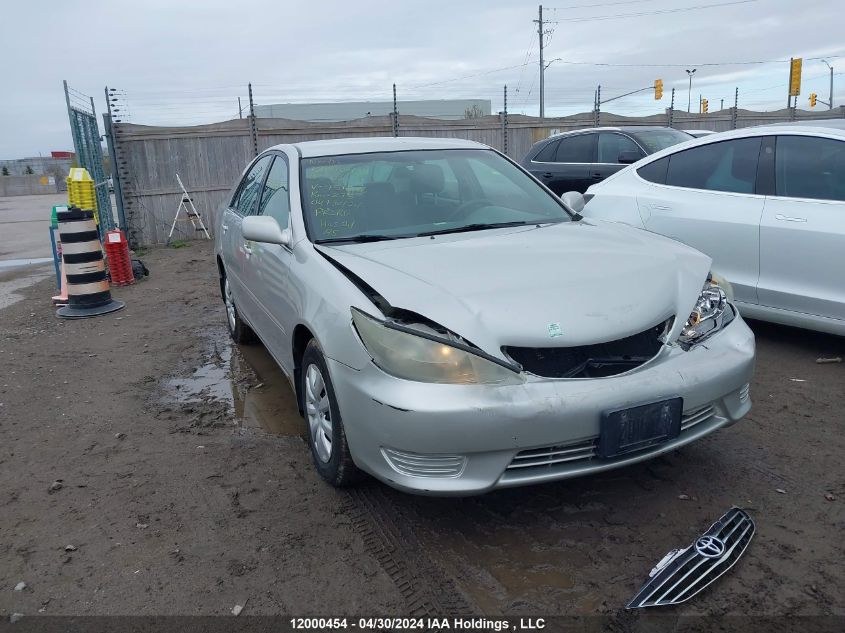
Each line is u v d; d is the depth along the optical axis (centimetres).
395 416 268
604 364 280
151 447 405
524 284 293
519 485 272
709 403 299
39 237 1638
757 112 1983
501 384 266
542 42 4206
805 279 470
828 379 453
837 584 256
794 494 318
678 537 289
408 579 271
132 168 1259
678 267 324
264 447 398
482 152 462
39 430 437
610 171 930
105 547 302
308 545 296
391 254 333
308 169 411
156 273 1001
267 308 417
